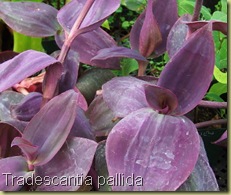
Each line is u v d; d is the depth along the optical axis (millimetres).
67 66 299
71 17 322
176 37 322
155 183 222
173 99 246
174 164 228
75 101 256
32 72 243
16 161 259
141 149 234
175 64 246
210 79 243
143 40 343
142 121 243
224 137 304
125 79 283
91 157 245
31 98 295
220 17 349
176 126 241
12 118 287
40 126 256
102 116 305
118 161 230
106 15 302
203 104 312
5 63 256
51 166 253
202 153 253
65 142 257
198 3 293
